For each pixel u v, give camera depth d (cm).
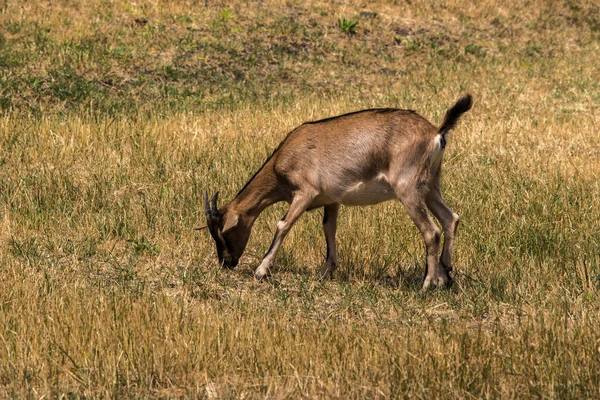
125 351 1502
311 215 2447
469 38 5297
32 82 3684
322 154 2019
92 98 3628
